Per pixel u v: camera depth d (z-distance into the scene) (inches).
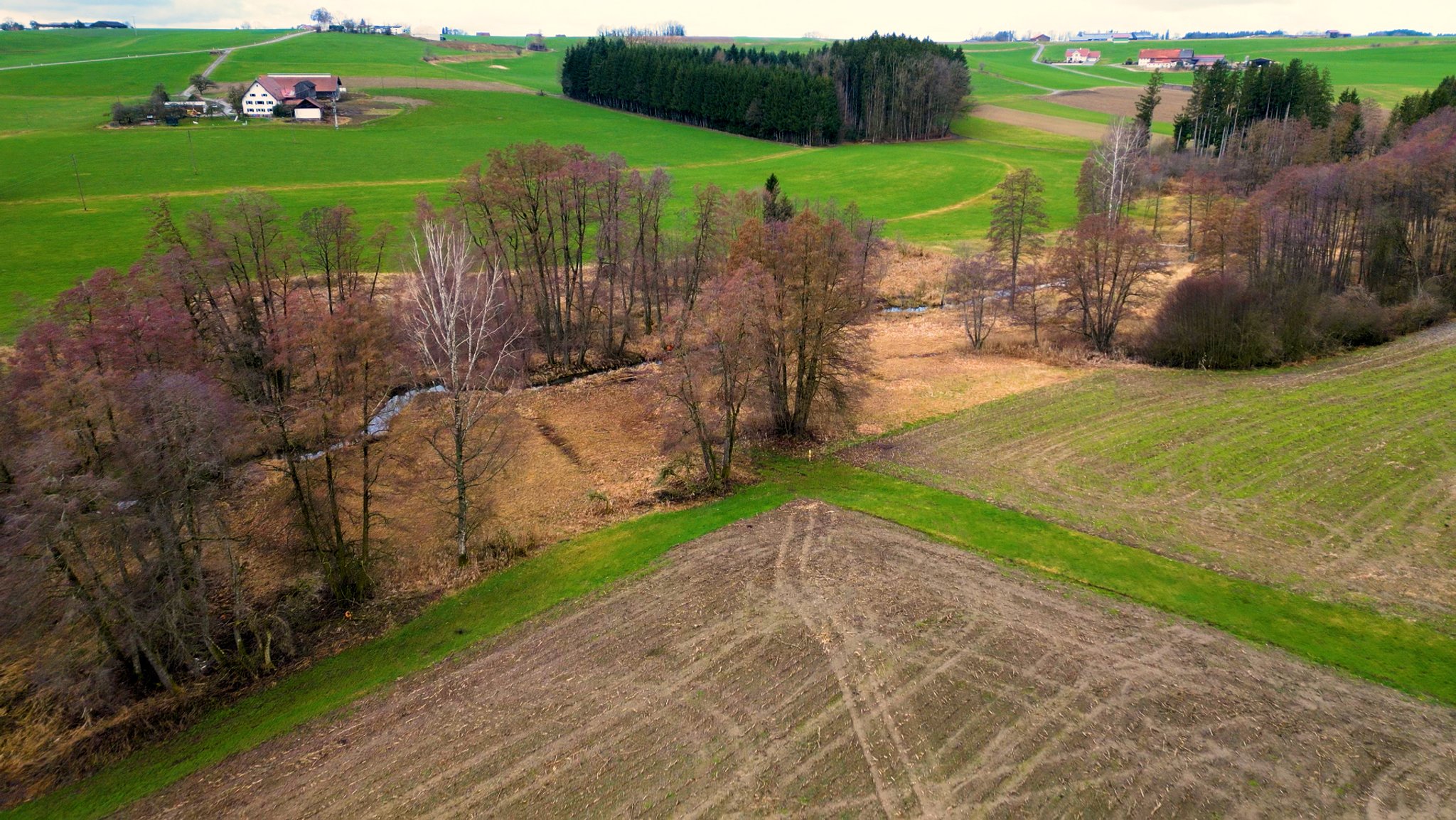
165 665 1106.1
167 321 1350.9
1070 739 863.1
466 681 1030.4
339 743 936.9
